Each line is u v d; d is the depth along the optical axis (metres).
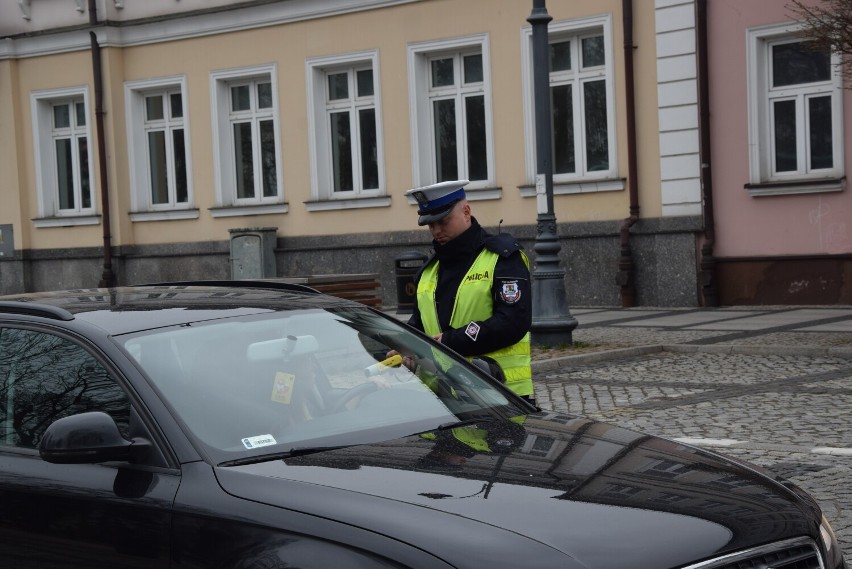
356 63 24.20
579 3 21.12
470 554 3.24
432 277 6.18
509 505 3.53
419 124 23.23
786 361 13.04
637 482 3.77
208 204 26.23
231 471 3.88
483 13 22.25
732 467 4.09
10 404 4.60
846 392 10.73
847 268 18.78
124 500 3.95
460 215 6.04
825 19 14.66
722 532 3.48
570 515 3.48
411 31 23.11
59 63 27.81
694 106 20.03
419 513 3.47
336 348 4.82
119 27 26.91
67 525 4.08
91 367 4.41
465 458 3.99
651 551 3.31
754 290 19.69
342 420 4.43
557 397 11.59
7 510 4.29
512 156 22.17
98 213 27.59
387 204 23.72
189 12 25.81
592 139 21.55
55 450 3.94
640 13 20.55
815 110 19.17
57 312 4.71
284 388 4.48
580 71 21.55
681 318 18.30
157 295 5.23
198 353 4.50
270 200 25.56
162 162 27.23
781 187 19.20
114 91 27.00
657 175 20.59
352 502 3.57
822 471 7.73
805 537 3.63
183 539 3.76
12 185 28.72
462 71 22.98
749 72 19.55
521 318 5.90
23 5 28.09
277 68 24.92
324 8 24.06
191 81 26.16
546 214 15.07
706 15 19.83
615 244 21.00
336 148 24.80
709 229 19.97
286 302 5.14
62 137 28.44
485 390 4.98
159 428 4.07
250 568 3.52
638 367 13.34
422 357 5.03
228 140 26.11
